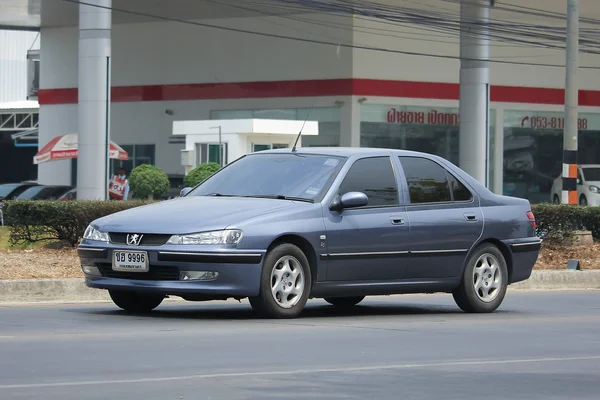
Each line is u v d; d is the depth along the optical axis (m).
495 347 22.70
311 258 26.64
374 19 102.25
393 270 28.14
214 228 25.17
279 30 105.31
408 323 26.86
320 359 20.02
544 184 114.31
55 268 36.72
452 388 17.31
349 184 27.78
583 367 20.19
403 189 28.70
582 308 32.59
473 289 29.80
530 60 112.75
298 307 26.45
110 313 27.52
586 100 118.38
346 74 101.75
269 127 83.19
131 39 115.19
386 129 103.56
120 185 90.12
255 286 25.52
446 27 93.06
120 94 116.00
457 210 29.56
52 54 120.88
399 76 103.75
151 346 21.11
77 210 43.47
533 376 18.94
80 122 72.38
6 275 34.12
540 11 102.50
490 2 90.69
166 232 25.23
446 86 106.25
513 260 30.75
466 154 89.56
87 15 72.12
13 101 152.75
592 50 112.31
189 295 25.56
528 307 32.75
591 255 49.62
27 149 153.88
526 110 113.00
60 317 26.22
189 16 108.88
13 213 43.91
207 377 17.64
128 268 25.45
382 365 19.53
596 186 103.12
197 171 77.38
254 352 20.64
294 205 26.69
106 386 16.59
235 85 108.44
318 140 103.44
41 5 106.81
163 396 15.86
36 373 17.73
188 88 111.44
